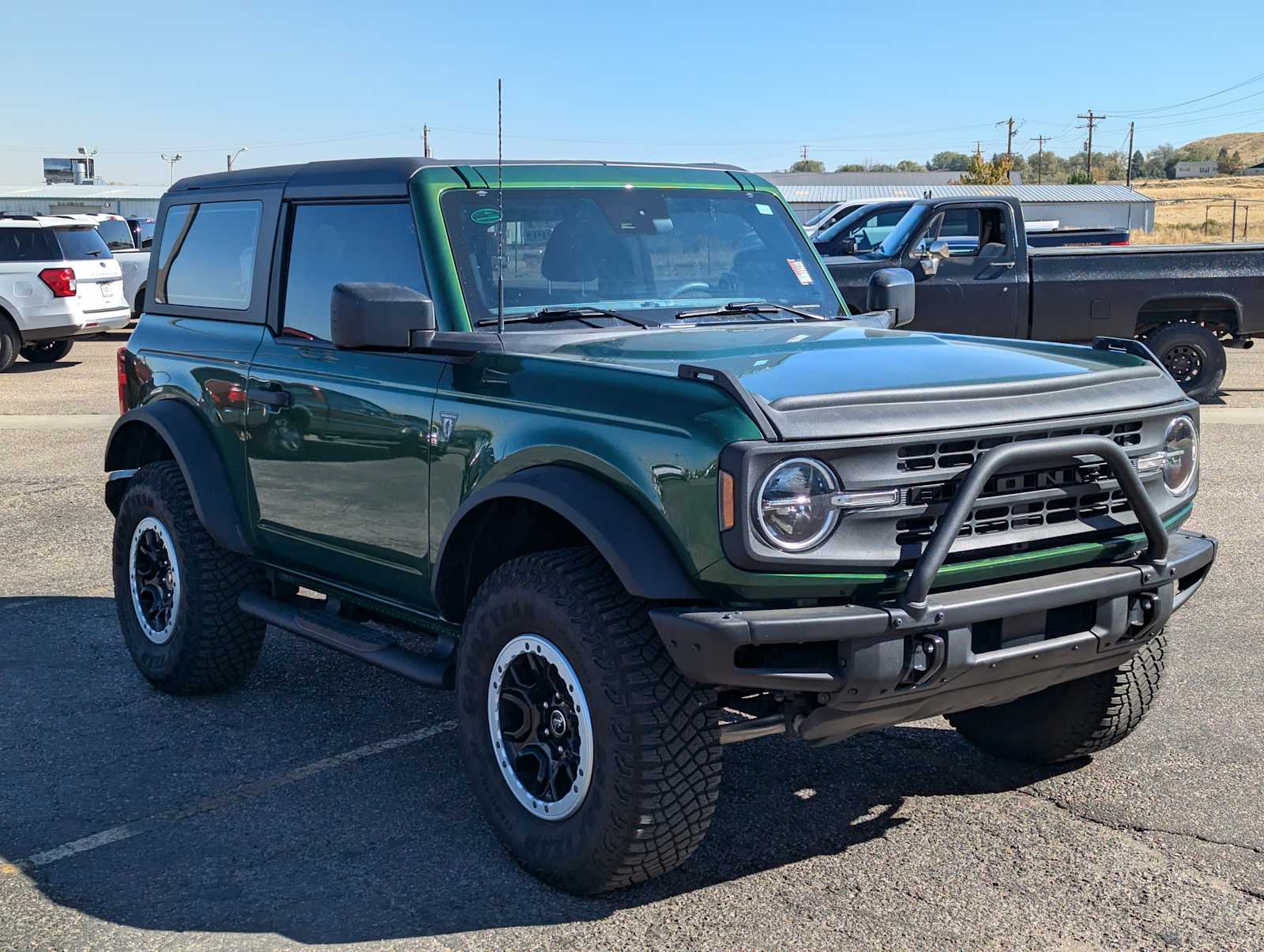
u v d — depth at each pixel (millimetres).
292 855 3994
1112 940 3424
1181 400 4016
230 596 5289
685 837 3525
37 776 4652
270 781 4582
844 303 5102
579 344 4117
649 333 4328
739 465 3209
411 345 4090
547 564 3693
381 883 3797
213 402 5254
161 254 5914
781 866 3887
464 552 4086
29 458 11141
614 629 3482
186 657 5316
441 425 4117
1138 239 50125
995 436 3473
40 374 17344
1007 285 12469
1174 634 6152
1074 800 4332
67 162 64562
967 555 3518
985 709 4676
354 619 5035
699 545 3312
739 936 3465
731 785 4504
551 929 3520
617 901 3680
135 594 5594
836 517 3301
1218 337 13250
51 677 5785
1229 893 3674
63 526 8750
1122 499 3791
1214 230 67000
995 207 12547
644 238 4719
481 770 3920
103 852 4027
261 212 5176
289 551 4977
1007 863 3885
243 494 5156
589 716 3518
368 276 4594
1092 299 12523
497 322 4270
